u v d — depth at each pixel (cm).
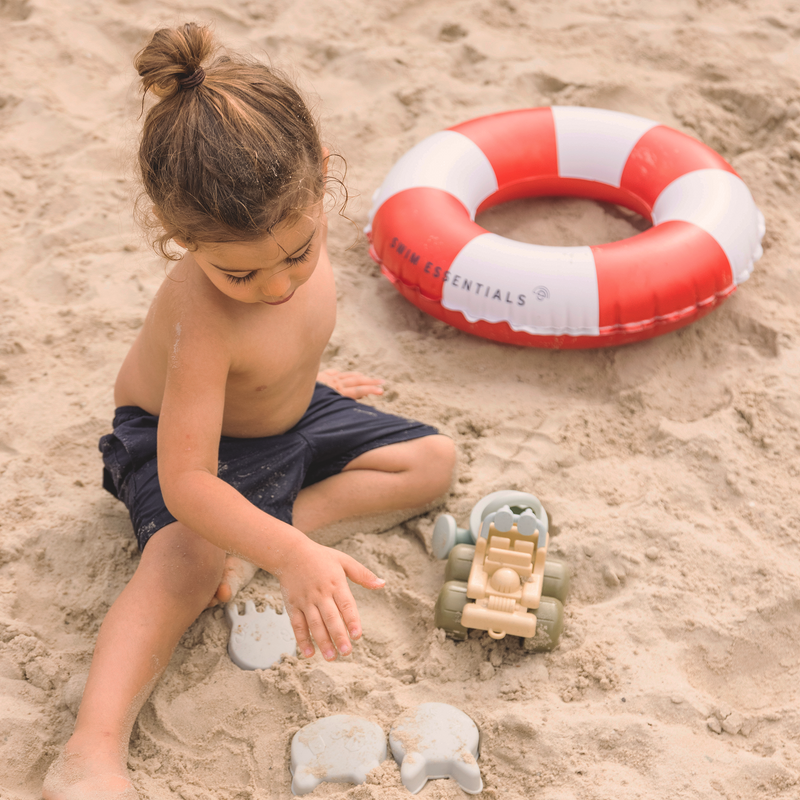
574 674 196
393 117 383
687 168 312
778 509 232
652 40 421
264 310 184
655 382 275
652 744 179
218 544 175
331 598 165
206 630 203
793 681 200
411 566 223
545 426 260
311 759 177
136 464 209
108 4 438
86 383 270
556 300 271
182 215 149
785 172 354
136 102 382
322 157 166
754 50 418
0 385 267
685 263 275
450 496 237
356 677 196
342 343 288
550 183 336
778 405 261
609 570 216
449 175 312
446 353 288
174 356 177
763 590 211
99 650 180
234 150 146
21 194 341
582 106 379
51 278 306
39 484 238
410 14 446
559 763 177
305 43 419
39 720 183
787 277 308
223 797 175
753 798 171
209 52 152
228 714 188
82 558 219
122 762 172
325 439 219
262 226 148
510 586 198
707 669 201
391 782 173
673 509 233
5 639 198
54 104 379
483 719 187
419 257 285
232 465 206
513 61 411
